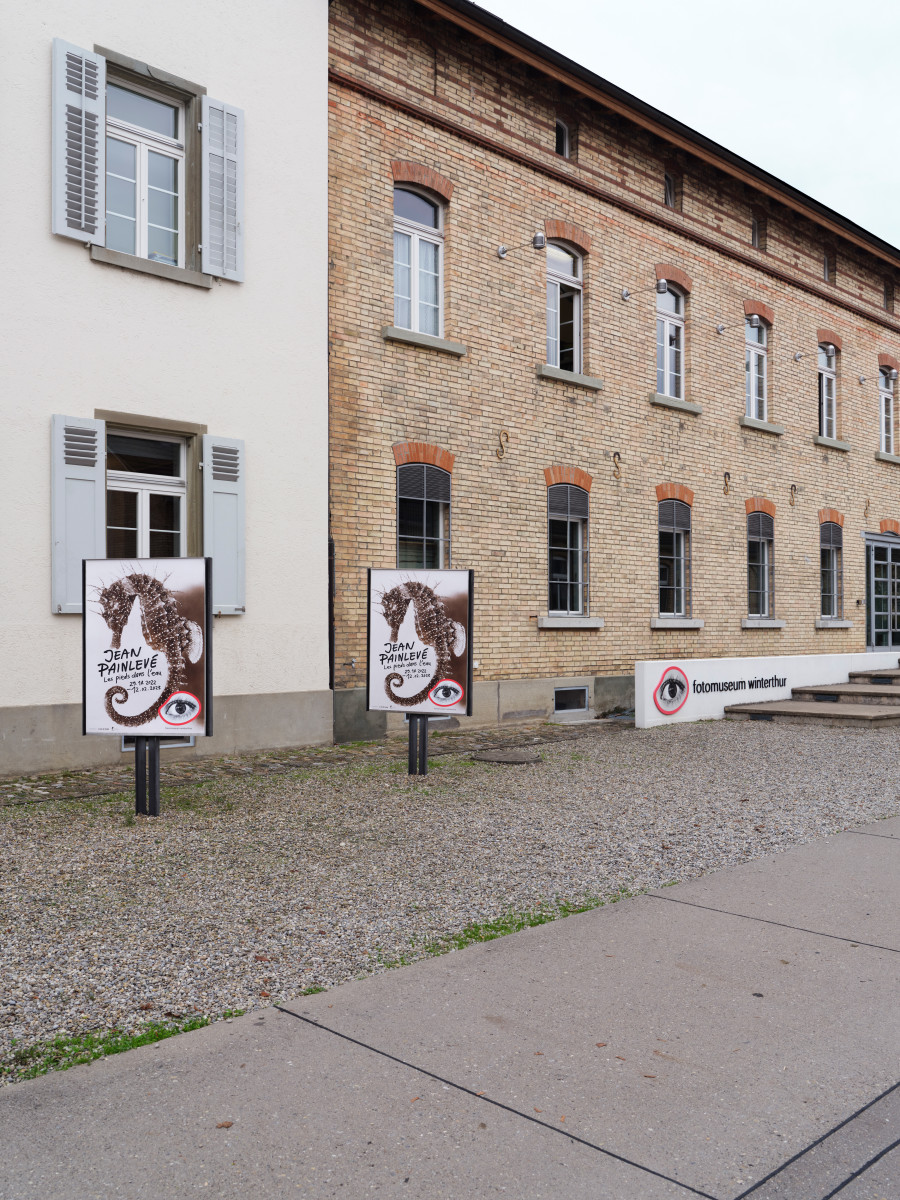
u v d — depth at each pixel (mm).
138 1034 3801
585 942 4883
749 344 18609
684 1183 2881
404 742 11953
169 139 10469
